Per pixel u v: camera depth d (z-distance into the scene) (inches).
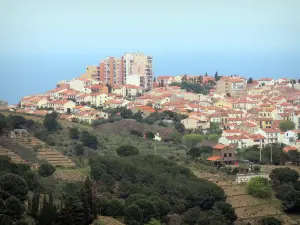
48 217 7106.3
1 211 7037.4
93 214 7721.5
